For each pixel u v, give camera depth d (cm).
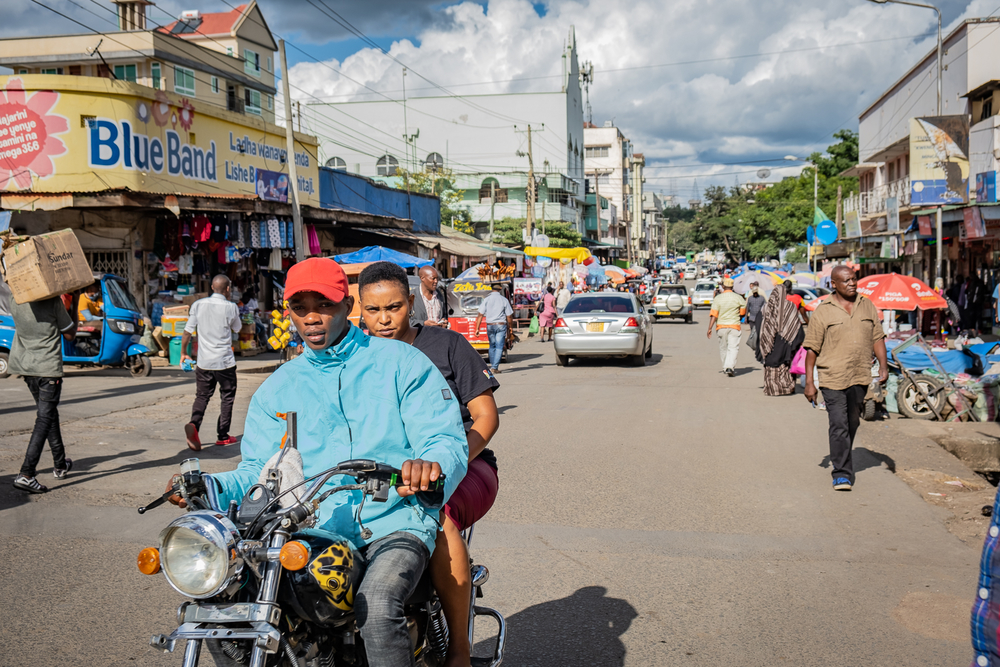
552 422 1043
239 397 1258
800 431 972
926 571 501
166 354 1722
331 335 270
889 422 1023
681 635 415
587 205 7850
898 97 3741
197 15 4703
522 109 6931
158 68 3888
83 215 1716
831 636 412
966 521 603
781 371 1265
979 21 2858
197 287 1919
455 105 6969
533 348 2289
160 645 225
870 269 4284
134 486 712
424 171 6150
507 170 6969
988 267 2591
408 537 261
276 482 247
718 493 687
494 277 2286
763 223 6519
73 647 404
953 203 2289
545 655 394
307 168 2480
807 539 564
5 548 552
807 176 6456
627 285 3822
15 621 434
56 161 1650
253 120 2152
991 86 2697
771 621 431
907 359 1071
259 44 4816
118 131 1681
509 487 712
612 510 638
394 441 272
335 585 232
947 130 2275
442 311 1154
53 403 695
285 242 1919
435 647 289
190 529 219
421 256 2800
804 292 2591
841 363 689
